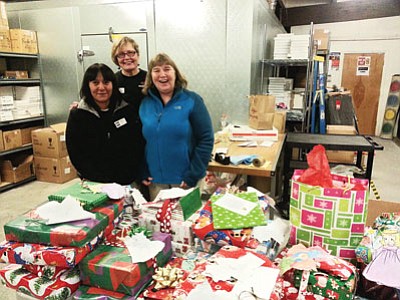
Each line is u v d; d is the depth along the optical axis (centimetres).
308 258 115
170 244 132
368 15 667
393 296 115
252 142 301
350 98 509
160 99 215
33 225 116
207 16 370
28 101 471
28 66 488
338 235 128
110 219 129
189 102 212
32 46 464
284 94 464
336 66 830
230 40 367
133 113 223
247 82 371
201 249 135
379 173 514
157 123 212
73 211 122
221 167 234
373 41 792
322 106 446
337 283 106
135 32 406
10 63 500
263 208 143
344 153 373
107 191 141
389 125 796
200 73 385
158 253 120
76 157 219
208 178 252
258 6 379
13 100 450
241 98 376
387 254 114
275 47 433
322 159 133
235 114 382
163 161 218
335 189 126
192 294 96
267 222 135
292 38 425
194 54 383
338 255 129
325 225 129
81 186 148
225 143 303
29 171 472
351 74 823
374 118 825
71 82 471
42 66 480
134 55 278
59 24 450
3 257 113
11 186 448
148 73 214
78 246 110
